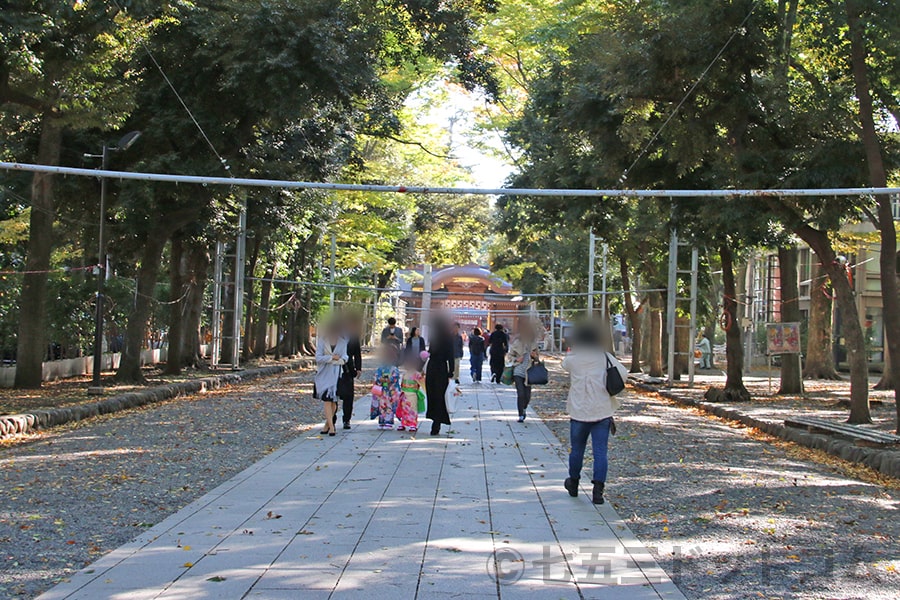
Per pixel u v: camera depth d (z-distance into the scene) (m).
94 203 25.61
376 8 20.58
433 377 15.69
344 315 15.64
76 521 8.48
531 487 10.54
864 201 17.81
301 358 46.22
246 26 19.19
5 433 14.33
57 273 27.64
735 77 17.08
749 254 32.06
